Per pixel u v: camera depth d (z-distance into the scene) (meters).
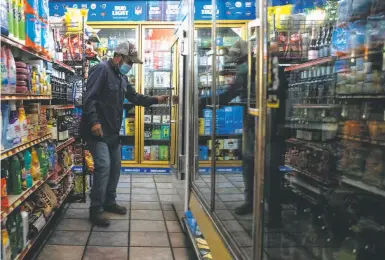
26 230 2.60
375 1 1.66
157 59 6.51
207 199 2.85
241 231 1.99
